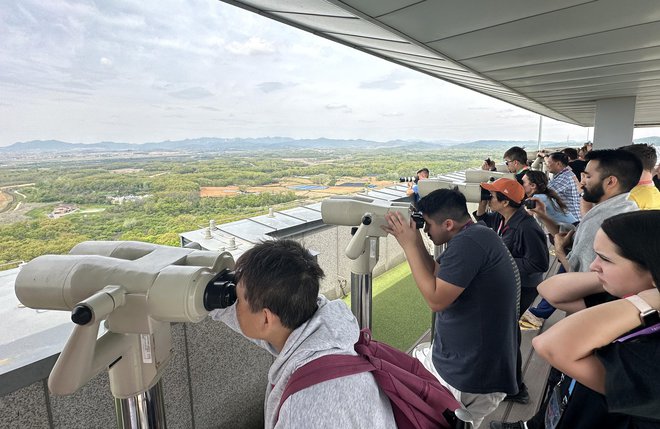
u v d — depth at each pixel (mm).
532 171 3135
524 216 2256
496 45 3404
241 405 1823
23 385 1015
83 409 1185
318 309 765
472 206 5570
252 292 703
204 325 1614
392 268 4883
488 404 1577
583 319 759
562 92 6949
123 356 716
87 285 667
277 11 2373
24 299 694
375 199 1770
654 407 647
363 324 1749
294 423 616
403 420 747
